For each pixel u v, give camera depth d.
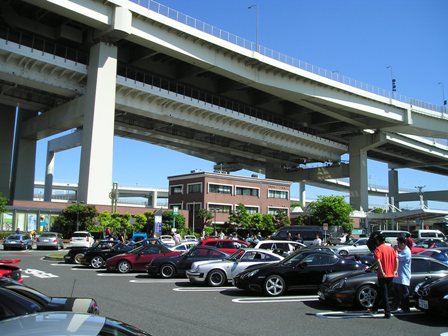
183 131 72.50
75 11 44.12
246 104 70.94
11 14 46.41
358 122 75.25
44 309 5.48
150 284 16.23
